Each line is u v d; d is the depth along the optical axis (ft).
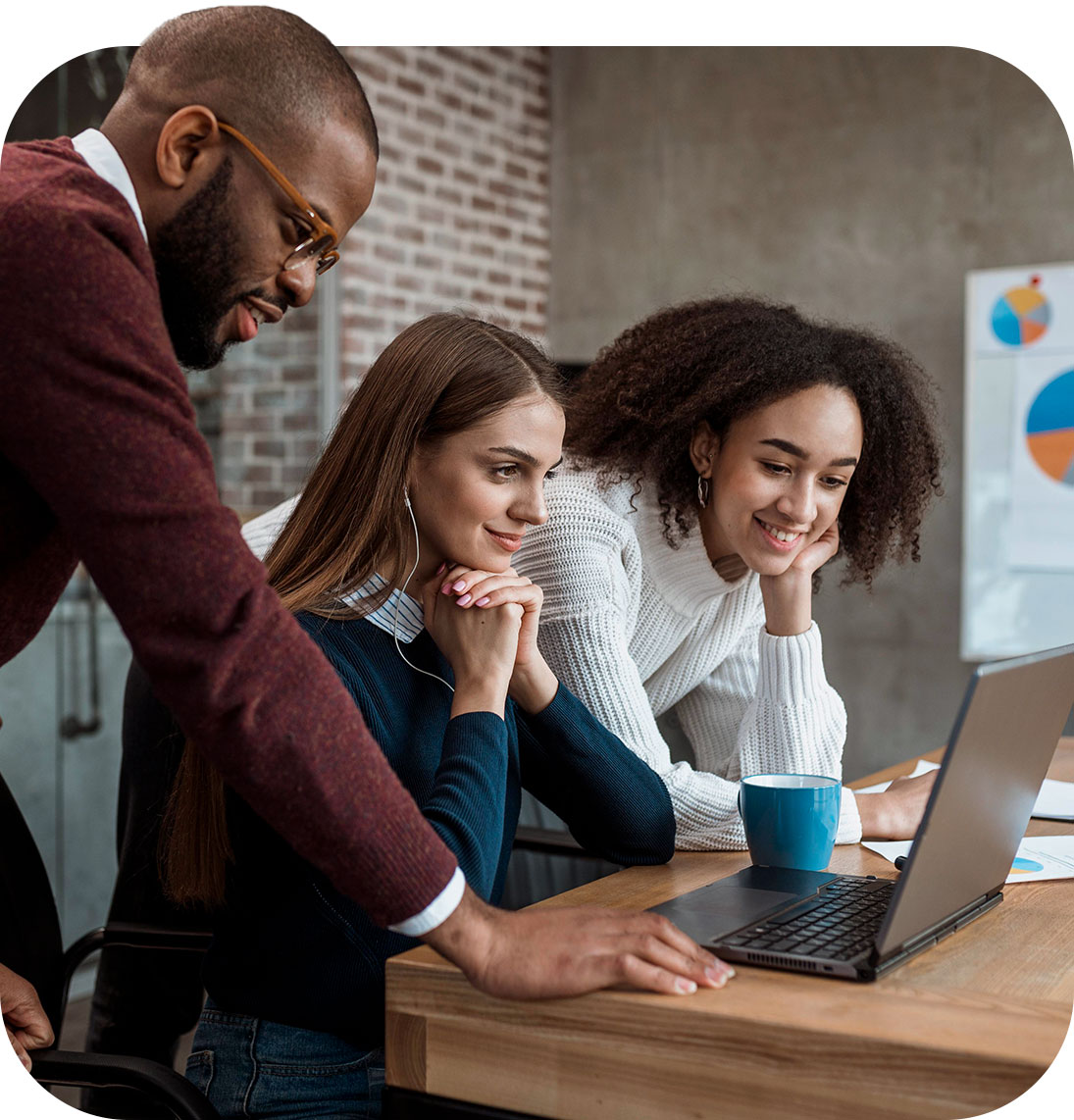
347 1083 4.09
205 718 3.10
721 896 4.14
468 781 4.03
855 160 15.08
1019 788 4.02
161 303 3.83
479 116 15.67
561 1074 3.36
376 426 4.49
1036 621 13.84
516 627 4.36
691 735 6.61
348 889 3.23
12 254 3.05
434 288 15.06
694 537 5.80
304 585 4.43
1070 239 13.94
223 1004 4.24
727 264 15.85
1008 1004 3.23
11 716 10.53
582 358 16.70
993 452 13.99
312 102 3.75
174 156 3.68
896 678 14.75
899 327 14.85
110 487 3.05
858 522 6.01
